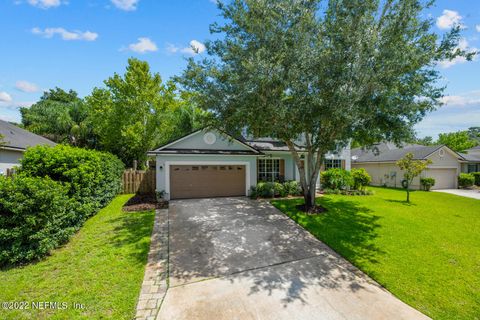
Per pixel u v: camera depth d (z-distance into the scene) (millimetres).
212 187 13648
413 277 5105
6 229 5016
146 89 21094
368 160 25688
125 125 21156
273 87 7395
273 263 5789
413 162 13375
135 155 22562
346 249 6523
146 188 15039
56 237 5953
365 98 7457
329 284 4855
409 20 7070
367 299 4355
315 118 7426
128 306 3936
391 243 6934
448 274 5227
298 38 7516
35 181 5605
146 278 4930
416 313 3980
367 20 7027
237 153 13672
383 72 6957
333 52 7043
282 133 9023
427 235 7578
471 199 15219
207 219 9320
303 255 6262
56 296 4109
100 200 9984
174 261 5785
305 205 10742
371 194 15570
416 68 7379
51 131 26828
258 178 15906
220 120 9086
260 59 7066
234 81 7359
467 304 4215
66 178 7125
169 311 3898
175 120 23188
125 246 6359
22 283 4461
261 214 10109
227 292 4504
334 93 6980
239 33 8195
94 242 6582
